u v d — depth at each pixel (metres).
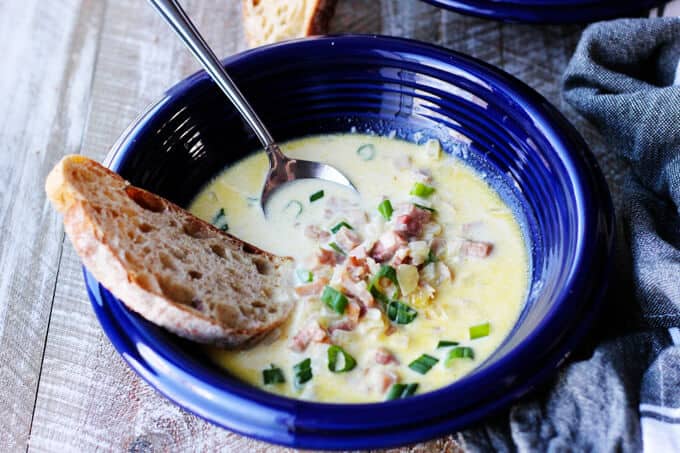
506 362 0.51
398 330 0.56
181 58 0.73
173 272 0.55
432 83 0.63
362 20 0.73
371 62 0.64
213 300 0.55
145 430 0.55
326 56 0.63
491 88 0.61
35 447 0.55
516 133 0.61
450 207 0.62
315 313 0.57
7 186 0.67
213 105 0.63
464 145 0.64
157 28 0.75
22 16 0.76
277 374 0.55
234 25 0.74
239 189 0.63
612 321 0.58
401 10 0.74
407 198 0.62
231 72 0.62
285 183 0.63
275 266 0.59
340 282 0.57
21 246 0.64
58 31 0.75
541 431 0.53
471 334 0.56
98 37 0.74
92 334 0.59
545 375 0.51
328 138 0.65
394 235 0.59
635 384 0.54
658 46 0.65
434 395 0.50
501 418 0.54
